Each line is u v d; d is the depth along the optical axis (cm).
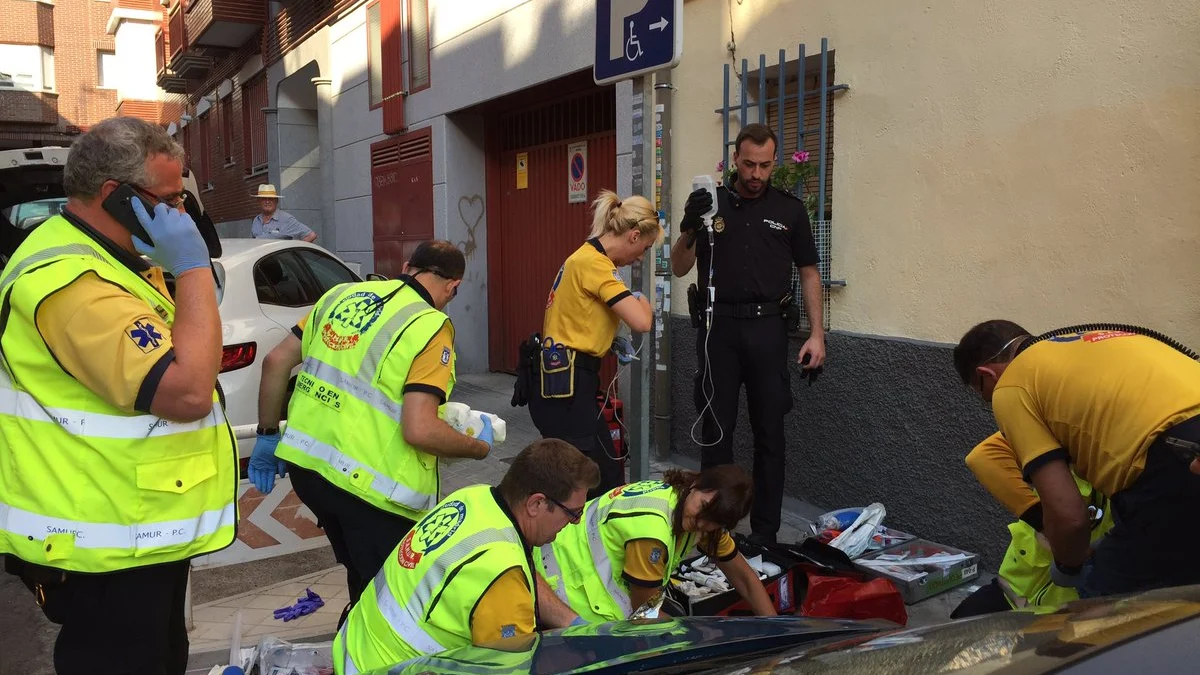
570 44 693
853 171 482
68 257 206
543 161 842
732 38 546
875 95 464
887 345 462
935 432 441
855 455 487
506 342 932
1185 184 341
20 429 209
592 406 393
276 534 463
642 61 372
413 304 291
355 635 242
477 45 827
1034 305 397
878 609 350
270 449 328
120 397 204
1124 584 238
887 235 465
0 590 437
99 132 212
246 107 1719
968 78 418
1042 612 147
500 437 318
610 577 299
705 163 573
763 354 436
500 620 223
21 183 636
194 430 222
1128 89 358
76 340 201
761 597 328
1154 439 224
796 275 511
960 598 399
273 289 594
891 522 469
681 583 365
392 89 995
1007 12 399
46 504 208
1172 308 347
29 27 3250
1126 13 357
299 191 1475
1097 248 372
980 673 119
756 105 544
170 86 2364
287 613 393
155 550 216
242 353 541
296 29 1302
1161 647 111
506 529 236
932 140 437
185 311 213
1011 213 404
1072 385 237
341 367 287
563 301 389
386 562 246
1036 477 244
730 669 158
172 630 251
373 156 1062
